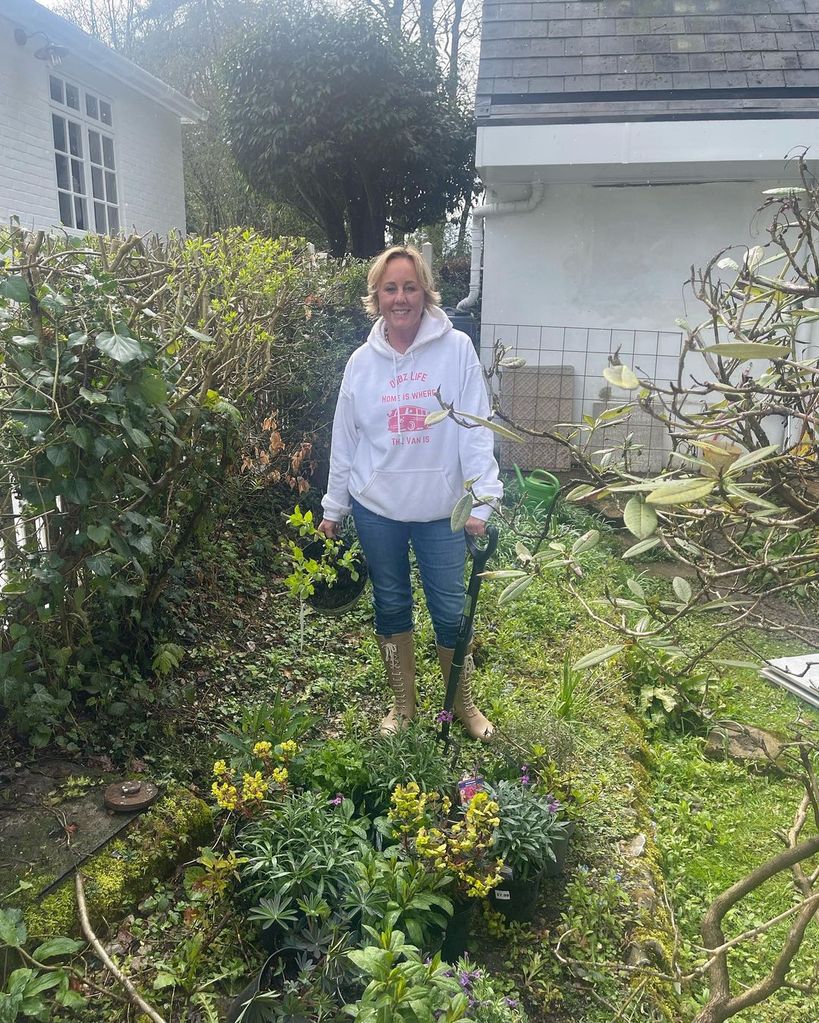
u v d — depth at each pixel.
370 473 2.91
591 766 3.05
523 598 4.47
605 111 6.43
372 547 2.99
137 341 2.35
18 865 2.09
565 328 7.21
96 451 2.36
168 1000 1.94
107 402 2.38
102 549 2.58
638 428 6.82
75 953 1.95
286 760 2.53
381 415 2.83
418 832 2.15
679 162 6.19
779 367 1.59
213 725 3.06
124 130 10.33
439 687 3.51
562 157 6.29
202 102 17.75
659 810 3.06
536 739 2.83
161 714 2.96
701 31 7.18
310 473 5.53
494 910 2.32
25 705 2.50
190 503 3.18
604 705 3.58
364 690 3.57
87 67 9.28
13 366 2.37
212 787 2.31
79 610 2.62
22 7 7.62
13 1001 1.68
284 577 4.67
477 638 3.97
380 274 2.75
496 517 2.78
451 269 14.12
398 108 11.24
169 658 2.95
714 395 6.26
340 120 10.98
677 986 2.16
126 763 2.59
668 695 3.70
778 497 1.68
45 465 2.39
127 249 2.87
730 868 2.80
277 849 2.17
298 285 5.43
